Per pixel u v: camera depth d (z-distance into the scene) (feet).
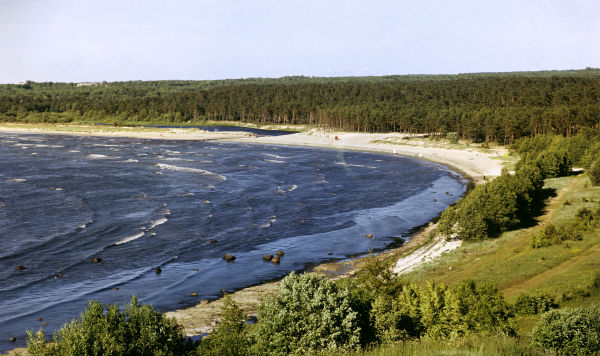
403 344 61.82
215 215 257.14
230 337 72.54
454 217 201.98
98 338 63.77
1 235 213.46
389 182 369.30
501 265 144.46
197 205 278.05
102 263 184.03
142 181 349.00
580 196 253.24
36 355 62.44
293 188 335.88
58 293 155.22
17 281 163.94
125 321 69.97
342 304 64.95
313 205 285.23
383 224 245.65
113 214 253.85
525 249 163.53
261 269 181.27
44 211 256.32
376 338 67.31
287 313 64.80
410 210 276.82
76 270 176.04
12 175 360.48
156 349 66.64
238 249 204.95
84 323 66.80
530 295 102.68
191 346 73.05
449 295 83.56
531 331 81.20
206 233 225.56
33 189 311.27
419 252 191.52
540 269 133.49
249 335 69.41
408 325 77.56
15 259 184.96
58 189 312.29
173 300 151.02
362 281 107.96
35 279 166.30
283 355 61.31
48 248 198.70
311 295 66.90
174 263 186.70
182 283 166.20
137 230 225.97
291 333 63.10
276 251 202.80
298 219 252.83
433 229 233.55
